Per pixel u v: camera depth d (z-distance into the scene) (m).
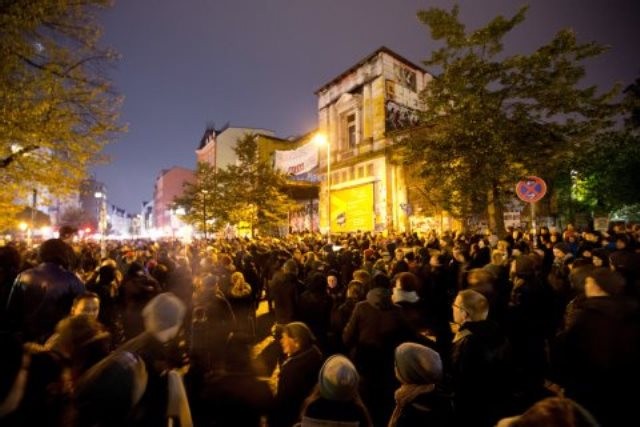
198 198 30.94
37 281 3.64
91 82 9.45
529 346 5.25
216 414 4.41
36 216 18.59
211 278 5.63
